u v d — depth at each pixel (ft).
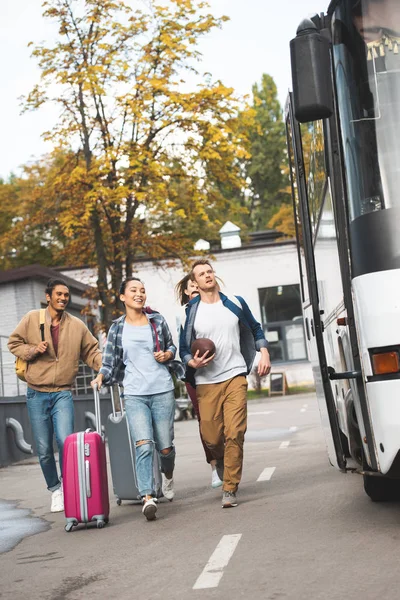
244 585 17.79
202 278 28.58
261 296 150.82
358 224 20.10
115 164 97.30
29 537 27.09
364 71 20.68
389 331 19.29
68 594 18.90
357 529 22.26
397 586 16.52
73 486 27.27
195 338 28.55
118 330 28.76
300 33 20.22
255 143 281.74
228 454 28.12
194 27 96.07
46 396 31.40
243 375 28.68
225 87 95.50
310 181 28.30
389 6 20.71
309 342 31.32
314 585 17.19
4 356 67.36
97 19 95.04
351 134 20.63
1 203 182.60
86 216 95.04
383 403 19.26
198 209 99.66
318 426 63.21
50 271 107.55
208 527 24.93
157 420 28.76
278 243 150.51
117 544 24.11
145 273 148.77
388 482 25.84
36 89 97.55
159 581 19.06
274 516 25.50
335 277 22.98
